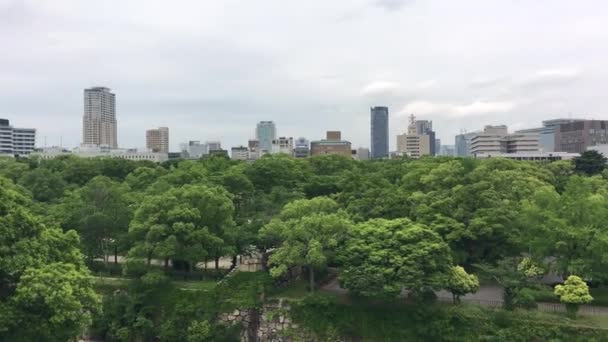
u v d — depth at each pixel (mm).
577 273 51531
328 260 54219
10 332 34906
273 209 70562
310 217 54688
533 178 75250
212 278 62375
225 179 76062
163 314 56219
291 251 53000
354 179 78000
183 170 85125
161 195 62312
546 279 60969
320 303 53438
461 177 67688
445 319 50344
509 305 51031
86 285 39000
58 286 35156
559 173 100062
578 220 54625
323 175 93438
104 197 68625
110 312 56594
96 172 100938
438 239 52531
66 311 35000
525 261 55188
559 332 47312
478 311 50781
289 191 79625
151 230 56531
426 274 51062
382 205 64688
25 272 35625
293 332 53594
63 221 63844
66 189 83812
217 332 54156
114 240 64500
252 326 55062
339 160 107000
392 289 49062
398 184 79312
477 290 55125
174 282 60438
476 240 58219
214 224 61719
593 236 52031
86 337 56625
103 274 64750
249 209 73188
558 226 53094
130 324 55688
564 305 52250
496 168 85125
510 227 57531
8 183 49562
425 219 59438
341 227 54031
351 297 54375
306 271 61125
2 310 34094
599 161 113125
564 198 56875
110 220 64250
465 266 59406
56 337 35844
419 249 50938
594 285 56875
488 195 60219
